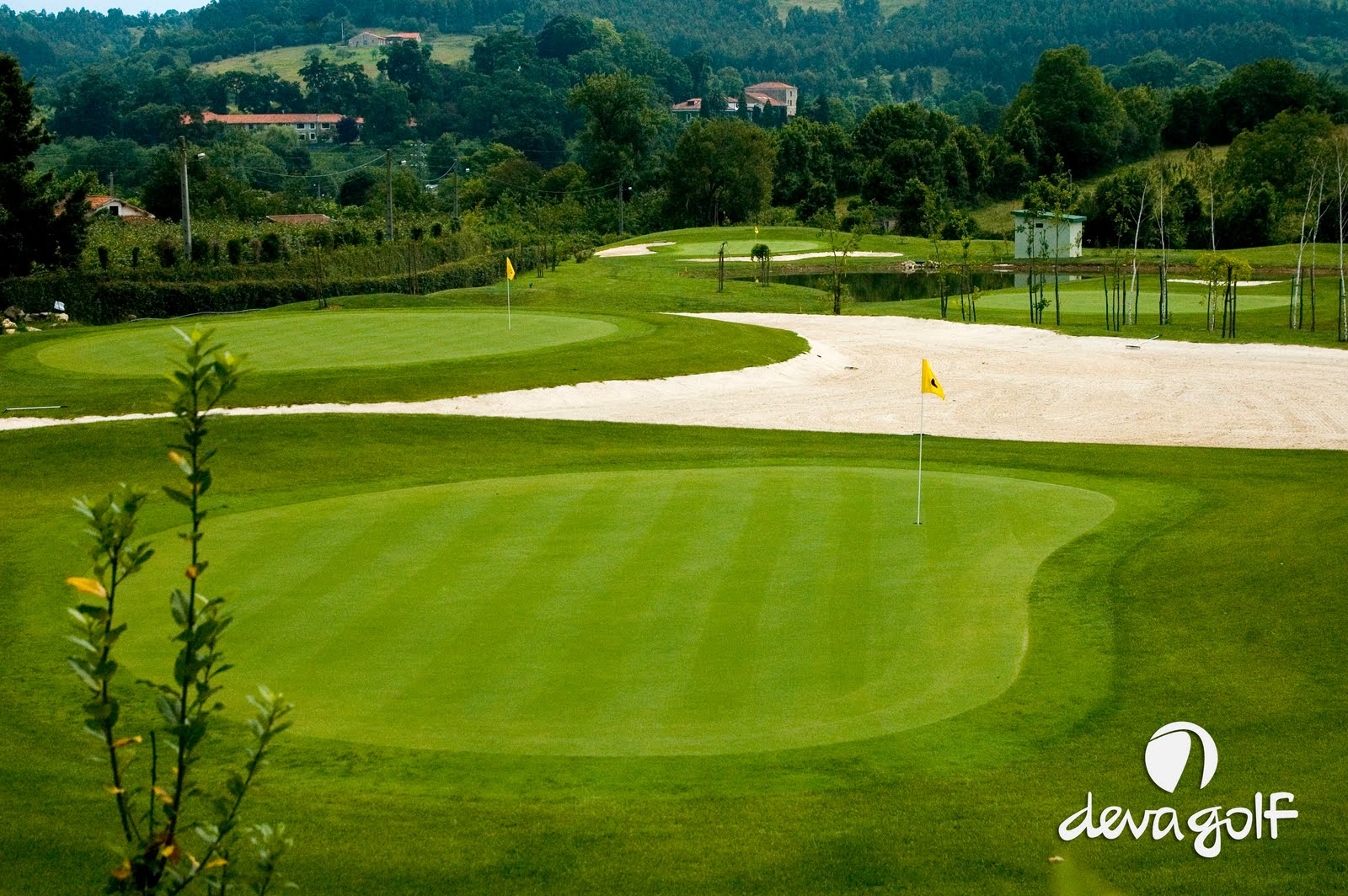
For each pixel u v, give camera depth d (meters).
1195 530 19.19
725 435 30.34
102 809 10.16
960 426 32.53
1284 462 26.58
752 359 40.97
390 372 35.50
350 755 11.09
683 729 11.62
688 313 60.81
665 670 12.98
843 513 19.59
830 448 28.17
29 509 22.00
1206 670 13.28
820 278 86.75
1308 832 9.71
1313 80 146.00
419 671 12.95
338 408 32.34
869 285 84.69
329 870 9.23
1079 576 16.56
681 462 25.73
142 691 12.63
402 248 74.69
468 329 43.59
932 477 22.84
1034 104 144.62
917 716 12.02
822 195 130.62
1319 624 14.23
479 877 9.17
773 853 9.49
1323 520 18.70
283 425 29.02
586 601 15.11
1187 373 41.38
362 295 62.41
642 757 11.07
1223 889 8.93
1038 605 15.32
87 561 18.28
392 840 9.70
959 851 9.52
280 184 173.62
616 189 141.12
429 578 16.11
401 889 9.02
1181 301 64.50
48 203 56.97
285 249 67.62
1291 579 15.81
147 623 14.52
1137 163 144.88
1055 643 14.04
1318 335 49.72
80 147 188.88
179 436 28.03
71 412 31.11
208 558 17.16
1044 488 22.05
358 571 16.44
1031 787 10.60
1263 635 14.18
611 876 9.20
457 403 33.47
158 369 35.94
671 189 131.00
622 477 22.80
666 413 33.81
